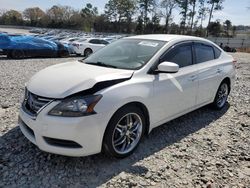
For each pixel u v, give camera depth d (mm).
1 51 13961
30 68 10742
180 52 4242
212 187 2953
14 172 3027
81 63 4062
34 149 3523
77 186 2848
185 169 3279
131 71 3516
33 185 2830
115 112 3137
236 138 4262
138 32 66500
